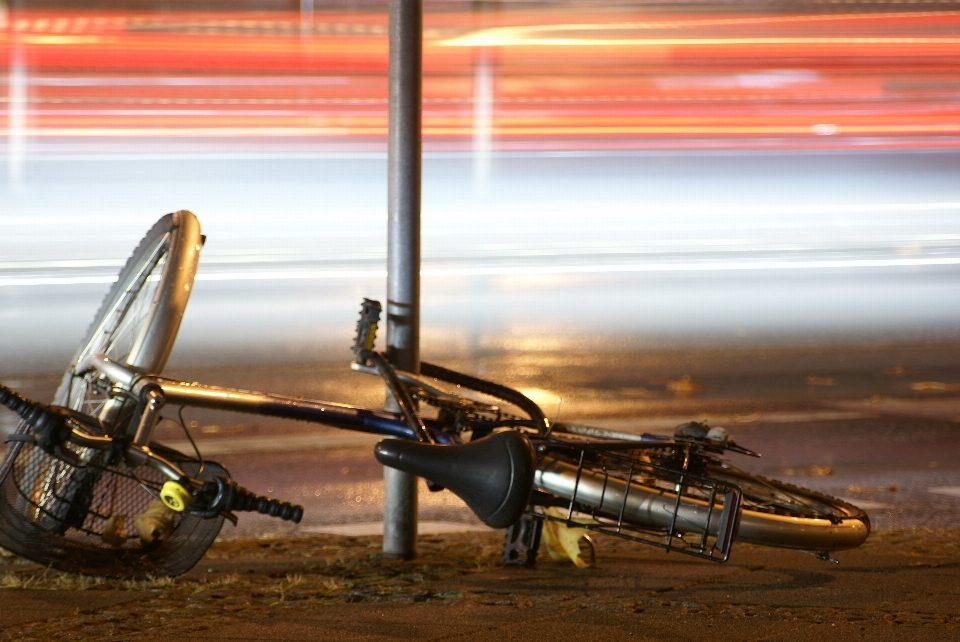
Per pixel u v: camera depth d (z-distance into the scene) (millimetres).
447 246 36750
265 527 7648
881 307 24344
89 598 5184
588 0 48469
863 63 48562
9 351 16312
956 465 10312
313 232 38812
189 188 45156
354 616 4930
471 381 6180
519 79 47469
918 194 48625
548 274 30672
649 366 16203
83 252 32094
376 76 46188
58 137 44094
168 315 5676
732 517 4895
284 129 45812
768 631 4750
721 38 48625
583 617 4945
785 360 17062
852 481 9562
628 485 5168
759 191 48531
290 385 13938
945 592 5512
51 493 5621
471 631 4707
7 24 43750
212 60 45500
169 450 5520
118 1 45031
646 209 46656
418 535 7094
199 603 5129
